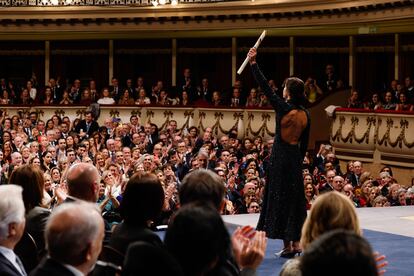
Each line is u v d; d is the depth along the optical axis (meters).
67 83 25.70
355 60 25.95
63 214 3.92
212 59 27.84
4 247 4.93
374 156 21.20
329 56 26.45
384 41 25.27
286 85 8.41
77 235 3.87
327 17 23.12
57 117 20.80
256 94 23.62
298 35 26.33
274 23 24.25
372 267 2.85
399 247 8.63
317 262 2.86
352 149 21.80
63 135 20.42
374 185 16.88
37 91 25.36
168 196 12.38
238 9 24.59
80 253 3.89
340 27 23.89
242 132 23.33
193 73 28.08
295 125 8.24
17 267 4.96
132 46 28.48
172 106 24.14
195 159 15.83
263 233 4.39
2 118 21.41
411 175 20.09
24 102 24.73
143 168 15.38
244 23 24.78
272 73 27.19
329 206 4.53
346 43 26.11
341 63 26.30
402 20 21.41
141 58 28.52
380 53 25.48
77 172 5.97
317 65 26.59
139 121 24.27
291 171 8.24
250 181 14.52
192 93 24.73
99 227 3.95
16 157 14.71
